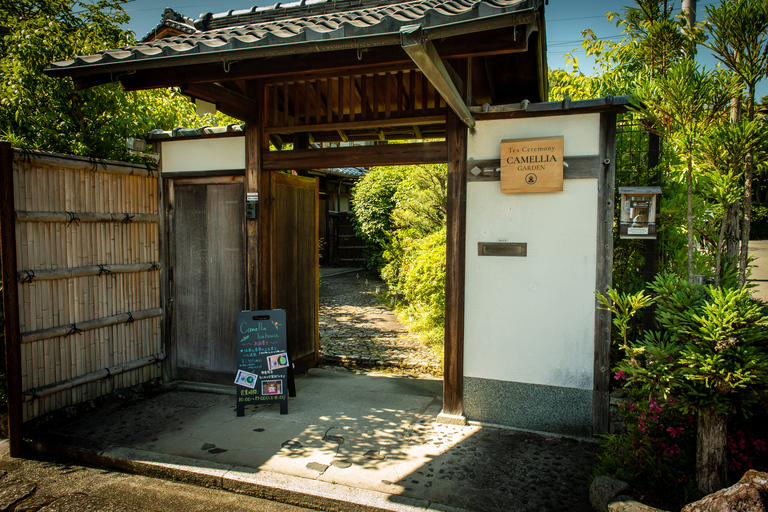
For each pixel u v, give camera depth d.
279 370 4.46
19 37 5.09
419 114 4.33
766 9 2.77
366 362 6.12
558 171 3.81
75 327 4.33
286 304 5.41
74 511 3.04
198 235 5.24
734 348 2.47
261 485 3.21
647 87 3.18
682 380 2.62
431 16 2.70
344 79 5.18
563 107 3.75
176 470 3.43
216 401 4.82
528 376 4.02
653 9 4.84
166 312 5.35
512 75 4.89
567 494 3.06
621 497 2.69
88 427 4.15
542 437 3.90
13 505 3.11
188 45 3.47
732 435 2.77
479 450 3.68
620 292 4.14
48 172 4.15
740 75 2.98
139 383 5.05
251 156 4.86
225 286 5.16
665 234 4.01
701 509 2.32
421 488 3.14
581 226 3.83
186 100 7.22
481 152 4.09
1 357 4.07
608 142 3.73
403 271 9.08
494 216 4.05
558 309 3.91
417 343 7.05
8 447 3.98
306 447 3.76
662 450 2.90
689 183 3.13
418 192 9.38
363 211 13.29
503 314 4.06
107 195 4.72
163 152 5.29
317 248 6.09
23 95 4.89
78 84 3.88
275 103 4.93
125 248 4.91
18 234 3.89
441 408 4.59
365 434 3.99
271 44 3.11
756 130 2.79
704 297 2.84
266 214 4.98
